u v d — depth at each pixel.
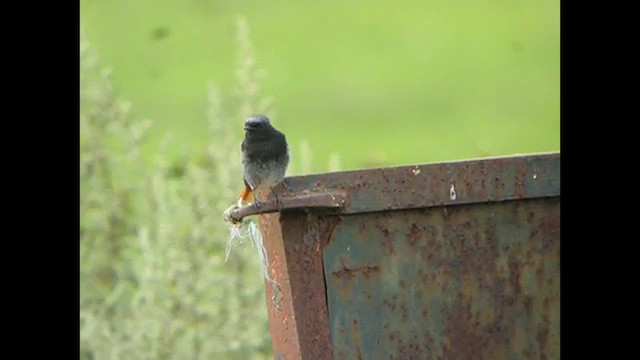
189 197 15.10
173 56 28.89
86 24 30.05
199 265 14.69
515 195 9.62
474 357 9.61
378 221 9.46
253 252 14.82
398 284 9.49
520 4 34.12
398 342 9.49
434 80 30.34
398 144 26.94
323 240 9.38
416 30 32.72
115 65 28.50
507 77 30.44
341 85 29.84
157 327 14.30
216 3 32.53
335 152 26.27
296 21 32.78
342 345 9.41
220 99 16.03
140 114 25.48
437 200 9.51
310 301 9.36
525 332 9.68
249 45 16.14
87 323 14.46
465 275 9.60
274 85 29.75
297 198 9.25
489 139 27.58
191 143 22.34
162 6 31.14
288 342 9.55
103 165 15.84
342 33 32.53
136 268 15.29
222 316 14.53
